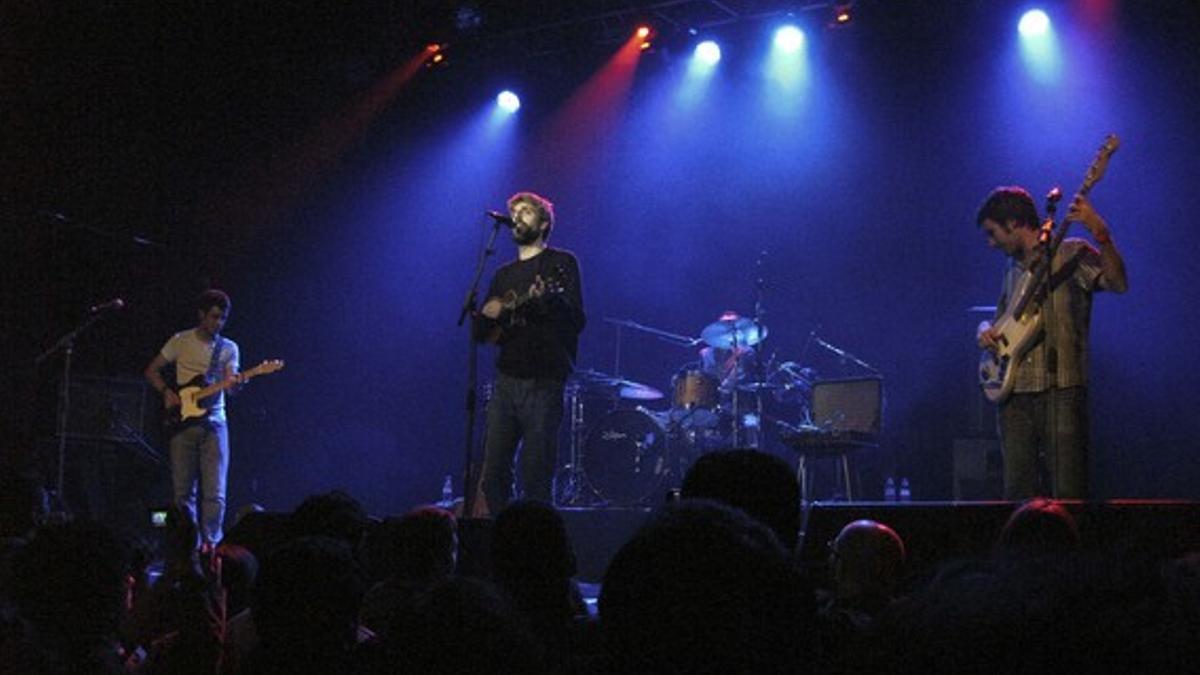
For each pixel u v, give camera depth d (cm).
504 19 1077
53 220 1021
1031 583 93
